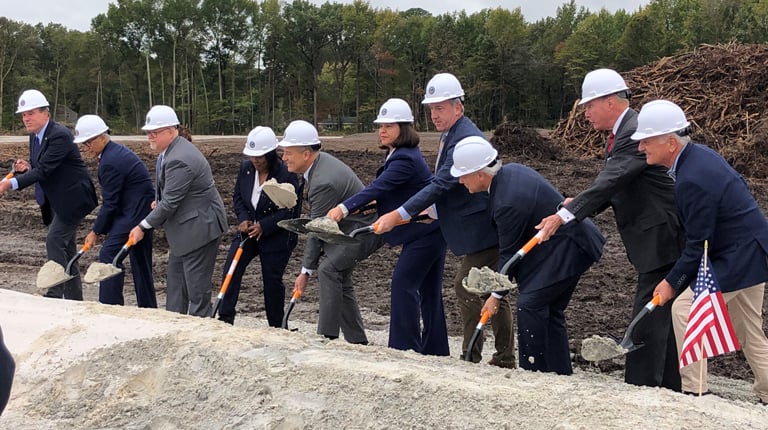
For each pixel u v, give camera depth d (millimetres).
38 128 6801
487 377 3861
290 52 63031
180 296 6281
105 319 4949
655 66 22984
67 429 4145
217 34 60750
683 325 4348
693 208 4031
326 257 5562
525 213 4598
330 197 5488
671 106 4086
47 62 65500
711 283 3943
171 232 6047
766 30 51344
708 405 3457
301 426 3605
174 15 58250
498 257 5227
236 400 3896
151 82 62719
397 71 65188
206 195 6055
